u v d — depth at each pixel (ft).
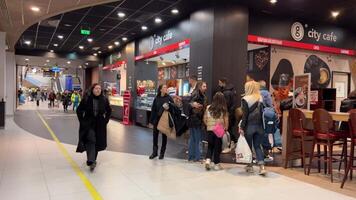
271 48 28.43
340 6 25.22
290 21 28.30
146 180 14.24
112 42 46.52
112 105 49.42
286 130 17.71
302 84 21.63
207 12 24.50
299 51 30.09
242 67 24.70
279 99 28.60
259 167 16.22
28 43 50.57
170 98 19.02
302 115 16.49
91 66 84.33
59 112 59.57
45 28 38.19
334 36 31.35
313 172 16.57
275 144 20.11
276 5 24.97
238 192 12.80
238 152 15.64
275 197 12.28
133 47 42.52
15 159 17.93
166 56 37.06
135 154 20.26
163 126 18.47
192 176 15.08
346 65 33.47
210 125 16.39
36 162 17.30
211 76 23.68
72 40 46.75
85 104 16.06
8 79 51.13
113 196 11.99
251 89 15.83
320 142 15.72
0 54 34.37
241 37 24.70
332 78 32.53
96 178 14.40
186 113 18.61
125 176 14.84
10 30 34.96
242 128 15.65
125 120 40.11
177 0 24.85
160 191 12.70
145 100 38.70
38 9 25.94
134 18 31.35
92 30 38.17
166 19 31.04
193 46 26.45
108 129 33.83
